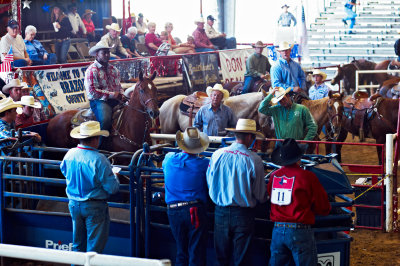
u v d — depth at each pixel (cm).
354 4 2641
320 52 2623
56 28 1584
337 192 560
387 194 803
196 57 1474
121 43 1689
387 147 795
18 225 677
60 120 884
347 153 1405
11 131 717
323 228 559
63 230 661
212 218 593
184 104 1082
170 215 558
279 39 1686
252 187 534
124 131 866
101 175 561
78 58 1606
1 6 1369
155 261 328
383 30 2633
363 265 682
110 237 641
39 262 680
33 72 1001
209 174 546
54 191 783
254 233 567
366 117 1144
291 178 516
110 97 858
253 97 1033
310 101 1025
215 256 595
